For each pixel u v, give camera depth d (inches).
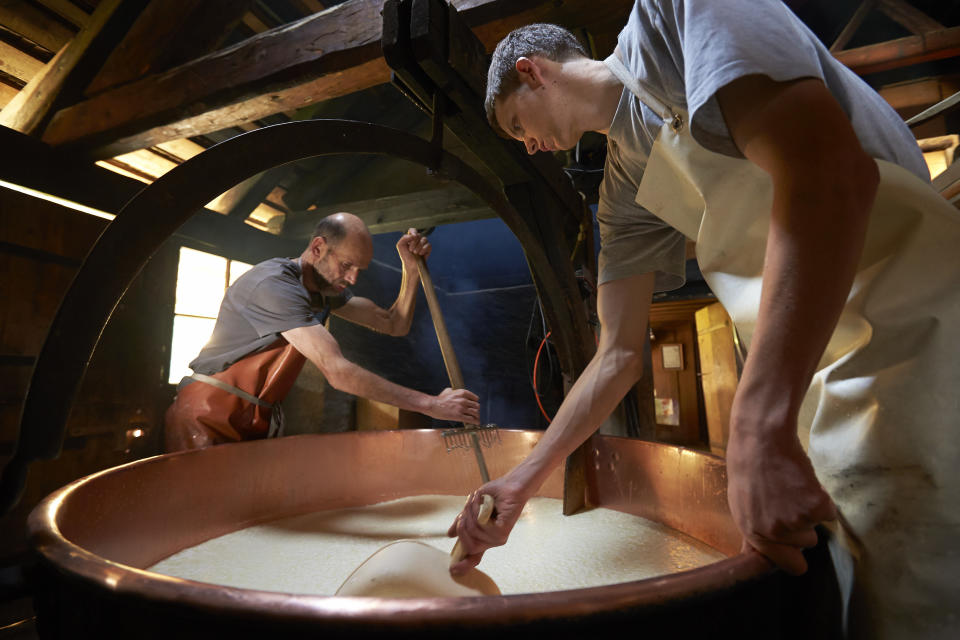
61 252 96.8
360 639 11.1
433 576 21.1
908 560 16.4
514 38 32.0
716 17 17.2
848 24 147.7
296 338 59.2
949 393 16.8
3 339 87.1
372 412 155.3
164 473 37.0
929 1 155.5
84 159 101.6
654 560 34.5
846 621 18.0
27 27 89.6
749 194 21.6
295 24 80.3
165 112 88.8
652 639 12.4
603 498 48.3
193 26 96.4
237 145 26.4
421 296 177.3
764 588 15.1
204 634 12.2
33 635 50.0
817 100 15.1
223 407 60.2
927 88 152.8
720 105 17.0
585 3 62.6
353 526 44.6
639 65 23.4
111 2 90.3
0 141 87.7
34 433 21.5
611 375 33.4
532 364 90.2
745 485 15.1
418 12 38.2
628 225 37.1
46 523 19.5
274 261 68.4
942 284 17.6
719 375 205.9
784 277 14.8
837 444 19.1
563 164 114.9
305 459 50.1
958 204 66.4
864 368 18.6
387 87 138.8
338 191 160.1
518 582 30.6
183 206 24.8
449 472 56.7
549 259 56.6
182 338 119.8
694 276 165.6
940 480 16.4
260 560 36.1
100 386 101.2
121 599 13.1
